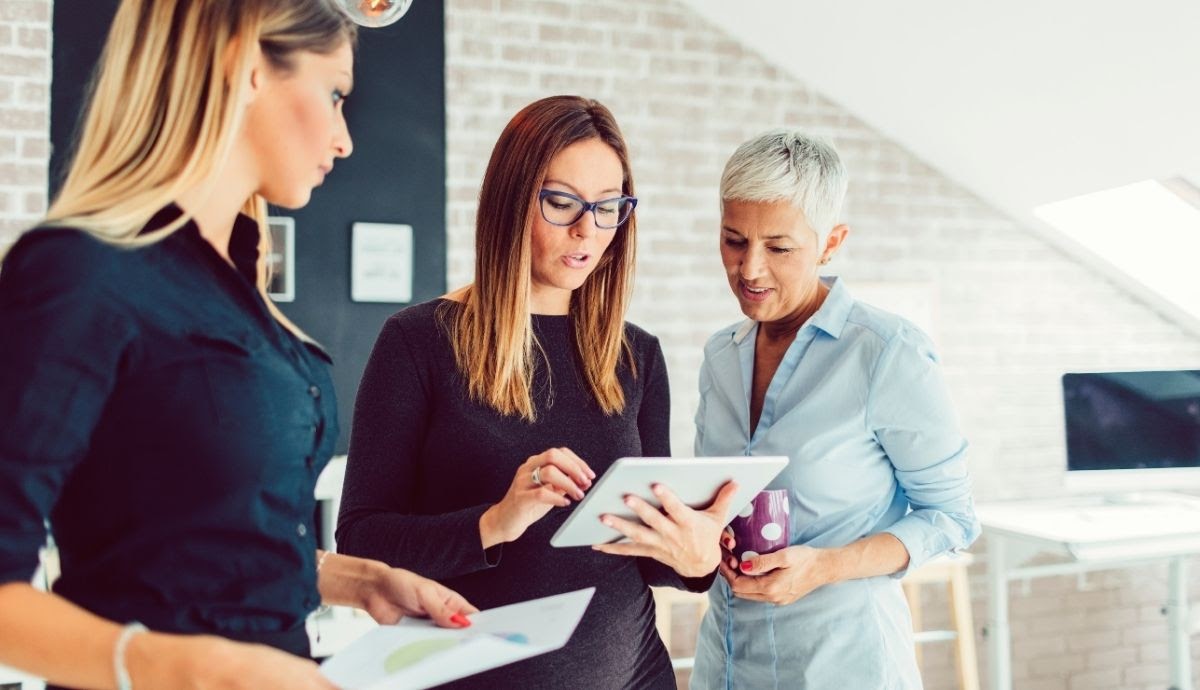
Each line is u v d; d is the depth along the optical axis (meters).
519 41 3.78
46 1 3.23
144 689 0.73
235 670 0.74
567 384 1.47
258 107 0.91
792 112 4.09
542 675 1.35
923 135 4.07
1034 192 4.08
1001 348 4.30
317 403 0.96
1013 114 3.66
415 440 1.40
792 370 1.65
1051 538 3.30
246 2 0.87
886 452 1.60
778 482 1.61
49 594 0.75
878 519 1.64
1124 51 3.09
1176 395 3.83
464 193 3.71
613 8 3.88
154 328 0.81
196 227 0.86
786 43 3.92
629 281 1.51
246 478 0.85
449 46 3.71
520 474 1.23
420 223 3.67
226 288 0.89
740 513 1.47
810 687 1.56
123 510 0.82
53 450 0.74
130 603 0.82
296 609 0.92
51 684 0.84
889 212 4.19
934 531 1.56
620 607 1.42
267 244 1.05
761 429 1.66
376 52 3.62
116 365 0.79
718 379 1.78
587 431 1.46
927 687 4.10
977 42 3.37
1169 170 3.57
